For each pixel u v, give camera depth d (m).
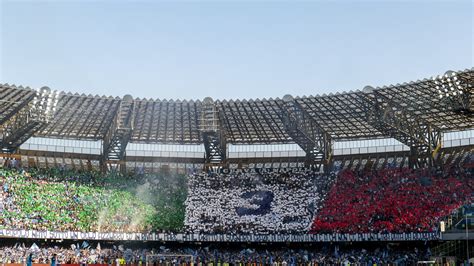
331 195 88.19
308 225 84.75
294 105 80.38
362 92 74.50
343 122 83.94
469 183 81.06
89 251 81.38
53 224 79.88
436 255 75.00
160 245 87.12
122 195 88.94
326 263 78.69
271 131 88.75
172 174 93.69
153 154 92.25
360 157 89.38
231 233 85.19
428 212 79.12
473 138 80.69
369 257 78.94
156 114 82.81
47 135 86.81
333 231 82.56
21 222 77.19
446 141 83.12
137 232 84.00
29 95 74.38
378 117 78.31
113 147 89.00
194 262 80.31
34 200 81.88
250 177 93.00
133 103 78.50
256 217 87.38
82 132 87.62
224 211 88.62
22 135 81.69
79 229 81.25
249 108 81.00
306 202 88.31
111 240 84.31
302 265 78.62
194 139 92.62
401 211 81.31
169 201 89.69
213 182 92.81
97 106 78.19
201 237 84.88
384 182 87.12
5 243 79.44
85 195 86.69
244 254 84.19
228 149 93.19
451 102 69.56
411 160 86.88
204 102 78.44
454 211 70.88
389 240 78.94
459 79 67.44
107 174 90.94
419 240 77.56
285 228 85.12
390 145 87.81
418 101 75.44
